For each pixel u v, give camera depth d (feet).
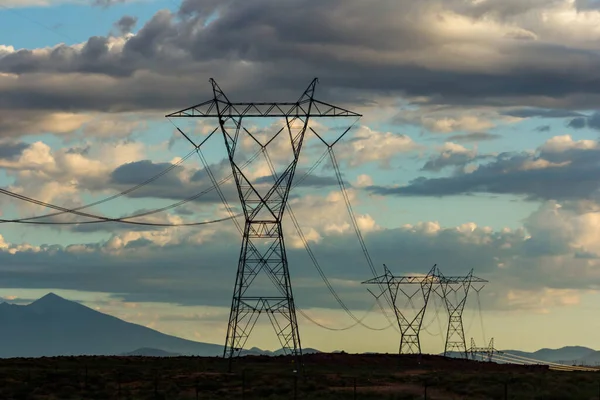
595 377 641.81
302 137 598.34
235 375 630.74
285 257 630.74
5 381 562.25
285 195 617.21
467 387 527.40
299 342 645.10
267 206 621.31
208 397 497.87
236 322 647.97
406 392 510.99
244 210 624.18
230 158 605.31
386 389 533.96
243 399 486.79
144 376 625.41
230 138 602.85
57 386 545.03
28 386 540.11
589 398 454.81
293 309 639.35
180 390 539.70
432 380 602.03
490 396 483.51
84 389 539.70
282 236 630.33
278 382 587.27
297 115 591.78
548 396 464.24
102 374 635.25
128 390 532.32
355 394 460.96
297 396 494.59
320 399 478.59
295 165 606.14
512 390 510.58
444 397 475.72
